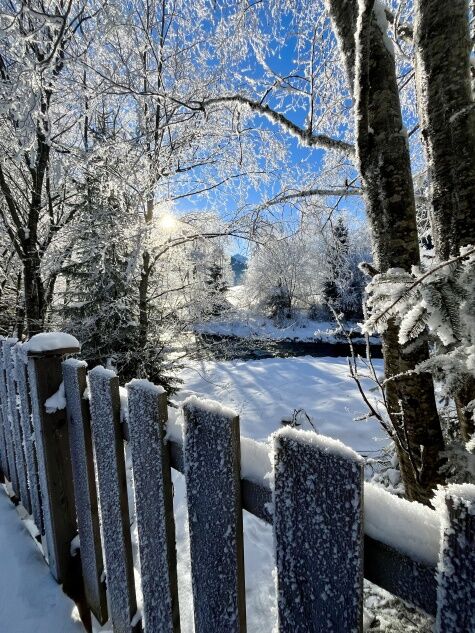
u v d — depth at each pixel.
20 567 1.36
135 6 4.34
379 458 2.46
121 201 5.22
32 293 5.10
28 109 3.18
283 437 0.55
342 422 5.20
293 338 13.93
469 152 1.28
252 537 1.95
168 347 6.90
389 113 1.46
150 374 6.43
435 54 1.33
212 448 0.67
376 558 0.49
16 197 5.68
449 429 1.71
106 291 6.02
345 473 0.49
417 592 0.45
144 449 0.85
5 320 5.90
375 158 1.49
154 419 0.81
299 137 2.70
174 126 5.64
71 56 3.76
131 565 1.03
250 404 6.45
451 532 0.40
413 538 0.46
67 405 1.21
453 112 1.30
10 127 4.27
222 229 6.60
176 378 7.03
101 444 1.03
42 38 3.68
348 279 4.84
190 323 7.37
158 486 0.83
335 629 0.52
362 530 0.48
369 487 0.54
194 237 6.38
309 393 6.77
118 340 6.19
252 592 1.51
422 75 1.39
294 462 0.54
